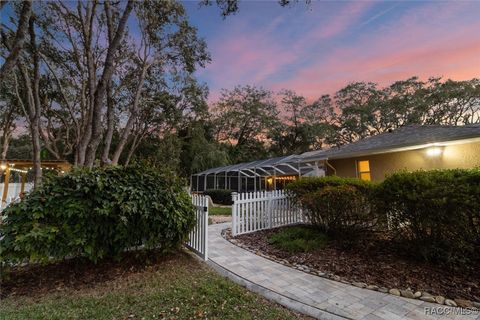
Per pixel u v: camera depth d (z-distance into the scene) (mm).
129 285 3570
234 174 22562
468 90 23875
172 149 22031
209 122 29234
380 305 2969
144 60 11602
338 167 10977
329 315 2758
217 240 6262
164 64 13359
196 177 25250
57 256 3594
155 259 4625
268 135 31562
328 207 5480
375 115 29188
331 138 30453
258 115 30953
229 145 31703
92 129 6418
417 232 4160
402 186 4254
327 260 4480
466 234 3742
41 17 9320
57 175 4043
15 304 3012
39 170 7430
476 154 6801
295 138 31812
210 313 2764
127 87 14672
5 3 6887
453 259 3797
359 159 10062
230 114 30719
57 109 14742
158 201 4293
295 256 4781
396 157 8734
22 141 23797
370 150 8758
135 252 4516
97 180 3887
